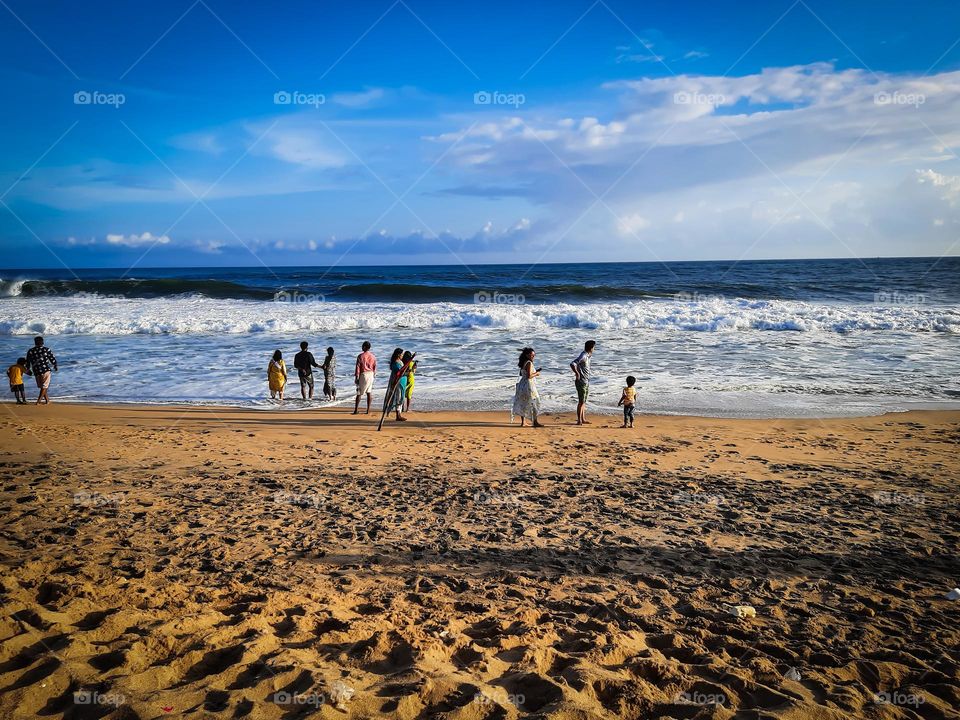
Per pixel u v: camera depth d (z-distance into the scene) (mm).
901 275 63500
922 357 20172
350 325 26828
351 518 6840
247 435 11625
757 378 17344
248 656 3436
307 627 4004
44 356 14633
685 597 5016
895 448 11000
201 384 16828
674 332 25594
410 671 3373
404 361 12891
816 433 12164
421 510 7246
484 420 13336
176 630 3695
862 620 4680
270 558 5453
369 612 4406
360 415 13859
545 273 85375
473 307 32344
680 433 12164
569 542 6293
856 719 3240
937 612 4863
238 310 31812
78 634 3525
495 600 4781
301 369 15469
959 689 3621
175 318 27562
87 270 138500
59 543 5500
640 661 3674
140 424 12555
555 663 3682
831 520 7191
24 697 2893
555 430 12445
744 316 27656
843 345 22344
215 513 6793
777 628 4477
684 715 3168
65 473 8383
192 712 2879
